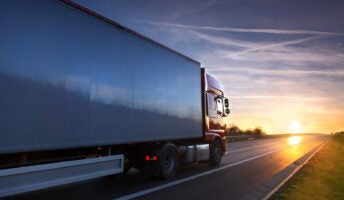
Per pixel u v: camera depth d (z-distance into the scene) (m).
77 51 6.24
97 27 6.84
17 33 5.02
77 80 6.21
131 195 7.64
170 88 9.88
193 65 11.56
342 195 9.12
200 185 9.22
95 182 9.35
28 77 5.18
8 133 4.84
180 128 10.46
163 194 7.91
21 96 5.06
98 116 6.75
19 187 5.13
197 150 11.88
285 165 14.64
